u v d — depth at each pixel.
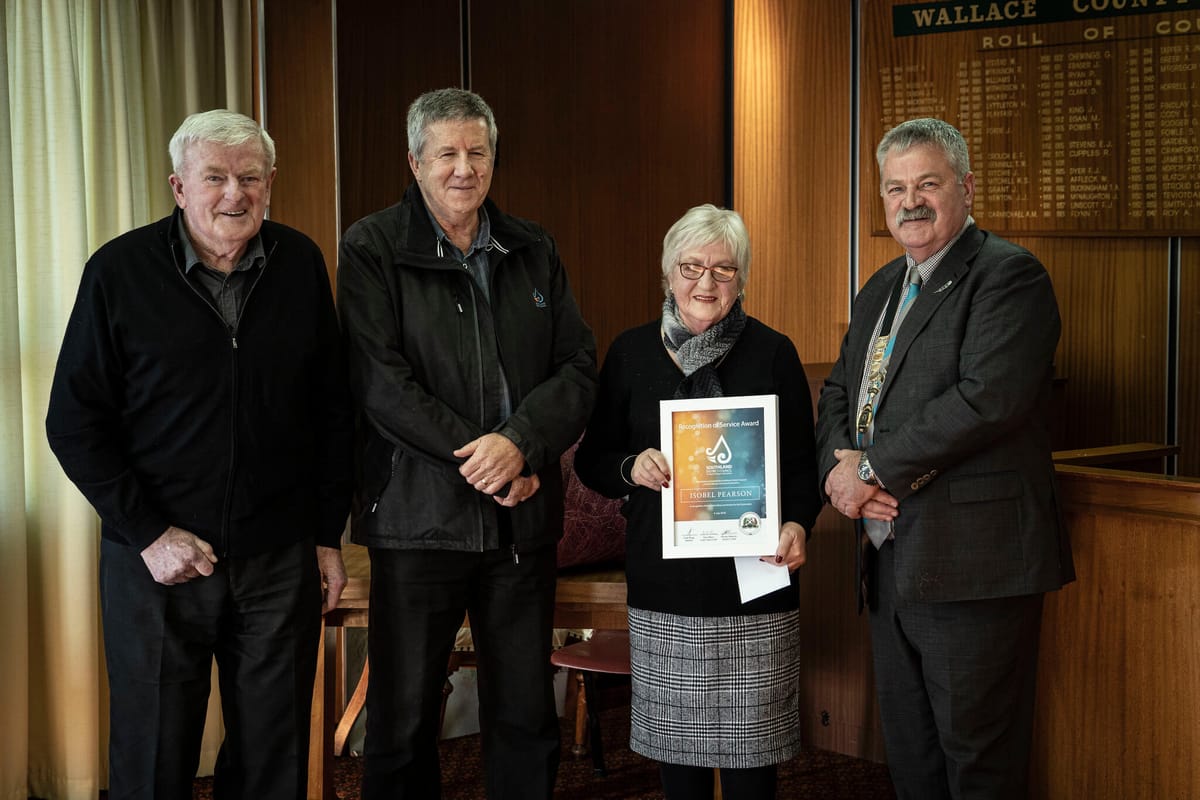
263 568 2.38
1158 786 2.67
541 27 4.78
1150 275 4.84
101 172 3.30
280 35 3.63
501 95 4.63
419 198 2.54
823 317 5.42
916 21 5.01
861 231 5.22
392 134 4.21
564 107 4.90
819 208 5.39
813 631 3.58
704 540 2.40
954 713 2.40
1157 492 2.62
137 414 2.28
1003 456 2.36
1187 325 4.79
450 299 2.48
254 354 2.32
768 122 5.50
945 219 2.38
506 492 2.44
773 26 5.46
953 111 4.99
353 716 3.62
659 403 2.50
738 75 5.57
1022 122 4.90
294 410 2.39
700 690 2.45
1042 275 2.37
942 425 2.28
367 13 4.08
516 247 2.57
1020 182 4.92
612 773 3.55
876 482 2.38
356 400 2.45
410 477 2.43
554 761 2.61
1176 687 2.62
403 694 2.48
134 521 2.24
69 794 3.26
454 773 3.56
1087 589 2.78
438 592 2.47
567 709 4.02
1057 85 4.84
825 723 3.58
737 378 2.49
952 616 2.39
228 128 2.23
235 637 2.41
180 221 2.31
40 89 3.14
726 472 2.40
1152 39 4.69
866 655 3.47
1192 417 4.81
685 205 5.48
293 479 2.41
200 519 2.30
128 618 2.30
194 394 2.27
